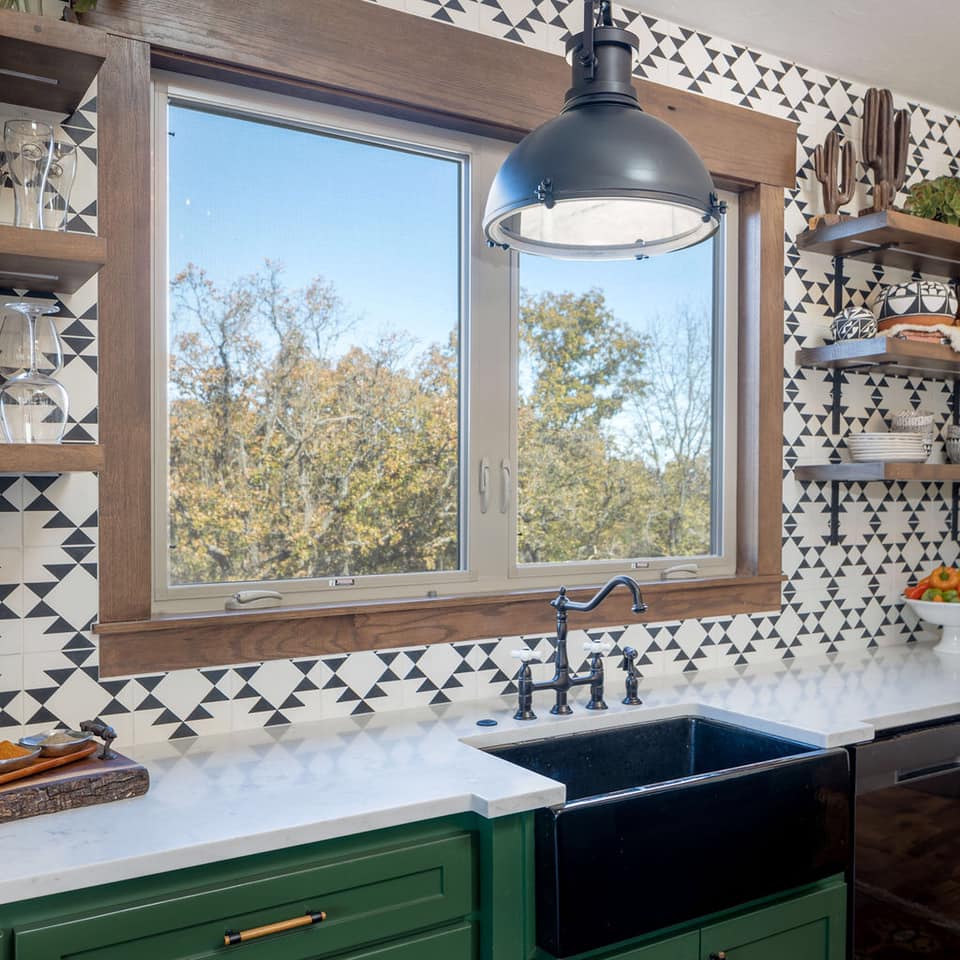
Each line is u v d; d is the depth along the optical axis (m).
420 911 1.55
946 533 3.29
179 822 1.44
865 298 3.08
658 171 1.50
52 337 1.67
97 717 1.86
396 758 1.80
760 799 1.82
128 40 1.89
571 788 2.10
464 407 2.41
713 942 1.77
